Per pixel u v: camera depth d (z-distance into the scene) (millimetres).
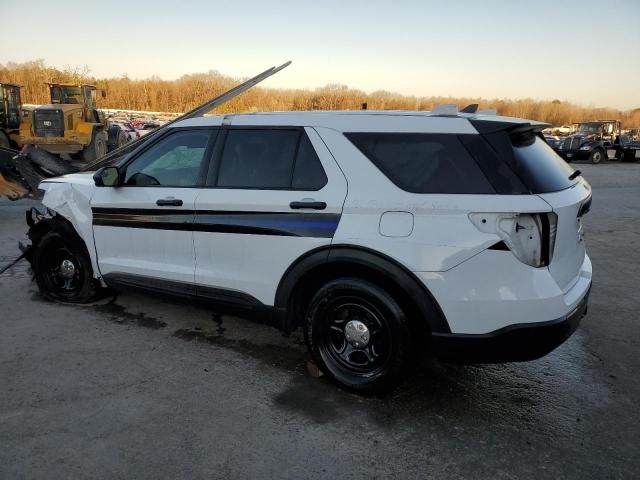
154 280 3799
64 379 3250
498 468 2490
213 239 3453
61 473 2381
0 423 2758
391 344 2955
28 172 6332
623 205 11383
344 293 3061
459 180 2793
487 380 3381
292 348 3807
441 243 2740
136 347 3754
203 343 3857
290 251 3146
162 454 2539
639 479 2416
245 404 3020
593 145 25375
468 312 2734
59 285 4641
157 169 3773
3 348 3682
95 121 18281
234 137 3477
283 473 2428
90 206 4070
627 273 5941
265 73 5223
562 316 2705
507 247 2648
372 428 2811
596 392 3238
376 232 2881
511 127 2844
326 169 3104
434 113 3086
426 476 2430
